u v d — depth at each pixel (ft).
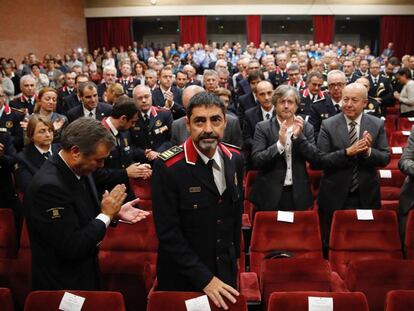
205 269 5.82
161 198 5.86
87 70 37.55
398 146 16.70
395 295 6.19
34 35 41.01
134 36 61.21
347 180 9.74
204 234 5.96
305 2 53.01
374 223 9.05
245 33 60.23
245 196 12.68
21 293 8.60
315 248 9.05
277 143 9.67
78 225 6.05
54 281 6.20
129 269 8.39
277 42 61.57
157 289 6.85
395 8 53.11
